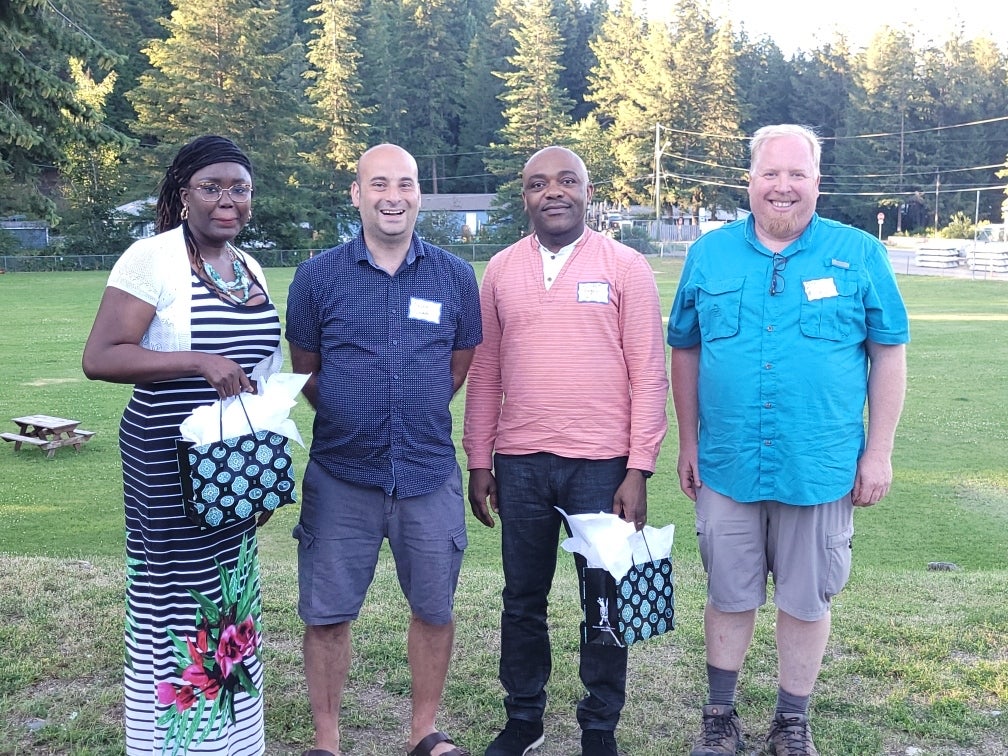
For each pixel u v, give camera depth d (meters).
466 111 89.25
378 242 3.33
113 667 4.13
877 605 5.27
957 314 33.28
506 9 91.19
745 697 3.94
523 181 3.53
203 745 3.11
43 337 25.89
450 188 88.06
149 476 3.00
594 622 3.29
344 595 3.41
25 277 47.59
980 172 81.31
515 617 3.62
